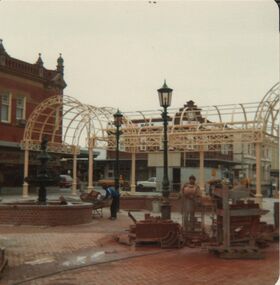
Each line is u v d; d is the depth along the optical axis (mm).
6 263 10070
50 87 40219
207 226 16750
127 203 26250
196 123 29641
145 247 12719
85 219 18625
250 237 11672
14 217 17594
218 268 9938
